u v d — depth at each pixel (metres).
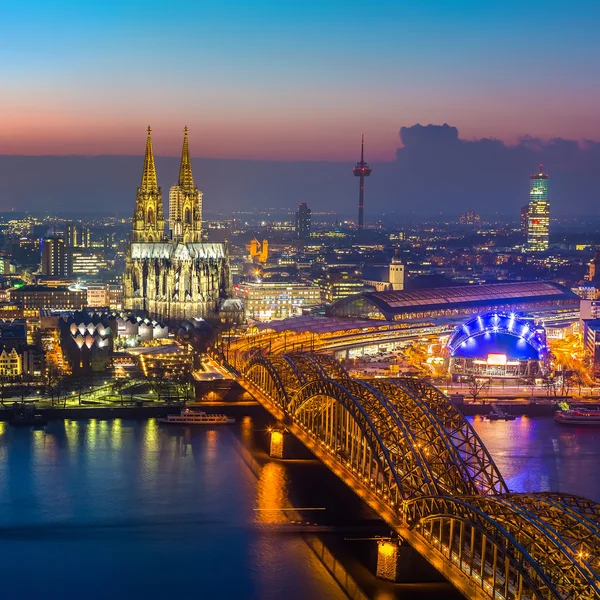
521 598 189.50
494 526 197.75
